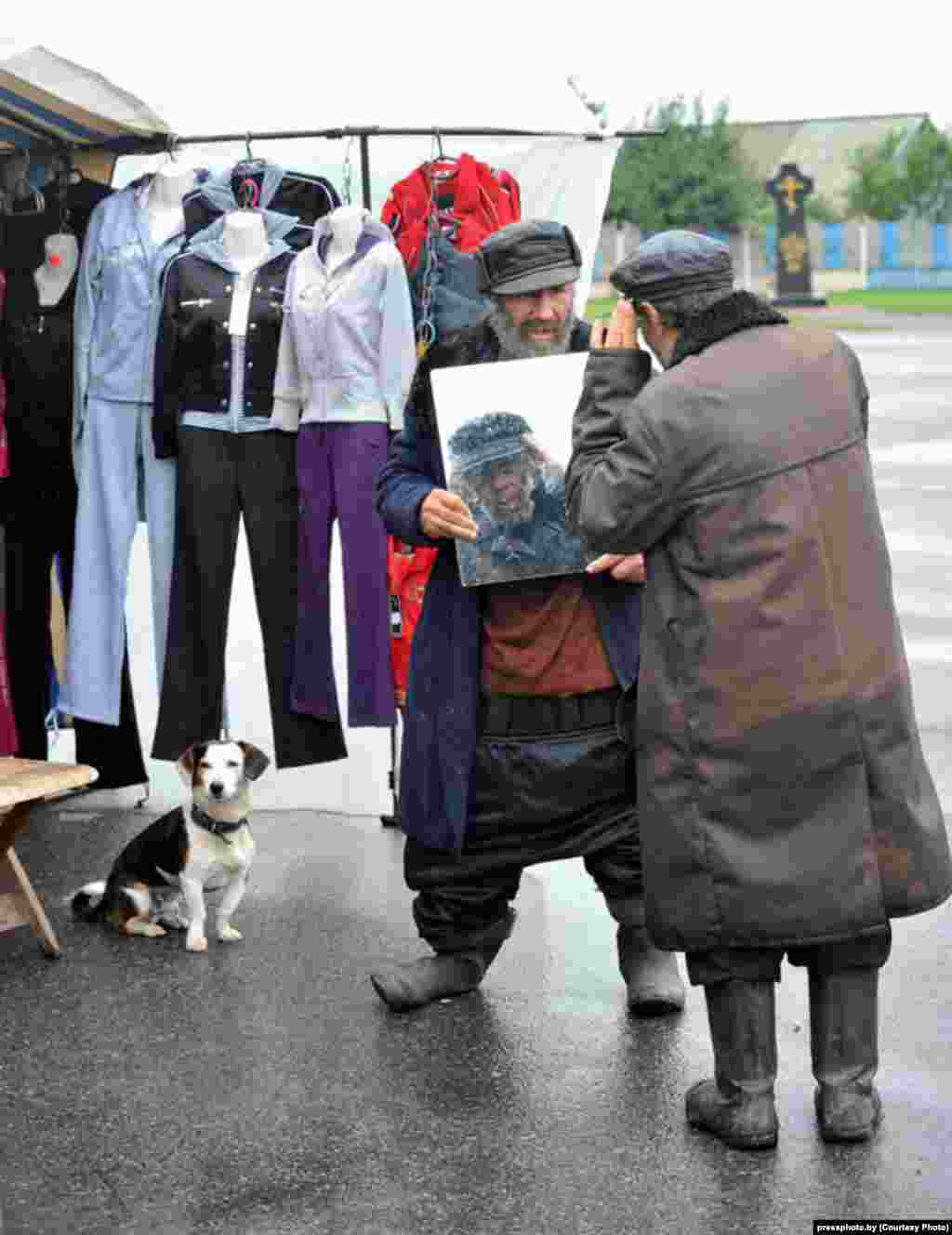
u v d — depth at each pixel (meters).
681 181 57.59
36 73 5.51
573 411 4.48
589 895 5.95
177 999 5.07
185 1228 3.71
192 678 6.07
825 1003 3.96
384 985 4.87
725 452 3.67
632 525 3.76
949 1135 4.04
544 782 4.63
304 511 5.92
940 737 7.90
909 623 10.39
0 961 5.44
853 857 3.71
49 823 6.96
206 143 6.38
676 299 3.86
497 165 6.54
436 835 4.73
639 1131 4.11
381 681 6.01
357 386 5.80
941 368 30.62
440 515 4.45
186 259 5.88
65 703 6.94
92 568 6.12
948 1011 4.82
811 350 3.78
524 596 4.57
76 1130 4.21
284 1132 4.16
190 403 5.90
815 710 3.67
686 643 3.76
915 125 70.88
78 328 6.12
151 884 5.62
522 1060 4.54
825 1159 3.93
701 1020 4.79
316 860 6.41
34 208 6.30
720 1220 3.67
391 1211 3.76
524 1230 3.66
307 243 5.97
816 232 70.88
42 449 6.34
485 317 4.75
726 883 3.74
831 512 3.70
